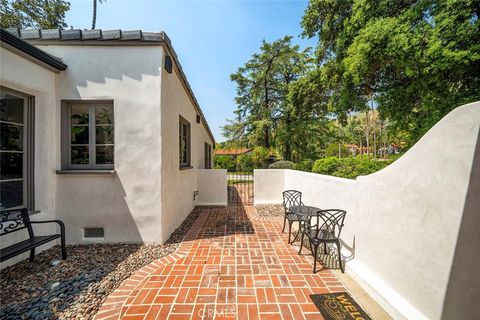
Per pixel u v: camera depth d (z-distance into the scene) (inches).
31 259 133.9
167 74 179.3
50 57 146.6
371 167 269.0
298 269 128.5
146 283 113.3
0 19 331.0
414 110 300.0
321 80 399.5
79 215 162.9
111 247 158.2
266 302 98.7
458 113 70.8
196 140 325.4
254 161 676.1
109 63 162.7
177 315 90.4
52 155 158.9
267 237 182.9
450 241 72.1
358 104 358.0
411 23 241.1
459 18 212.8
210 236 185.0
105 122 169.2
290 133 687.7
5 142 138.9
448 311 71.8
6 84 131.1
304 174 228.1
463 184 68.8
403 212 92.5
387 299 93.0
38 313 90.5
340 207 146.9
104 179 163.3
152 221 165.2
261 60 705.0
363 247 119.8
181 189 224.5
